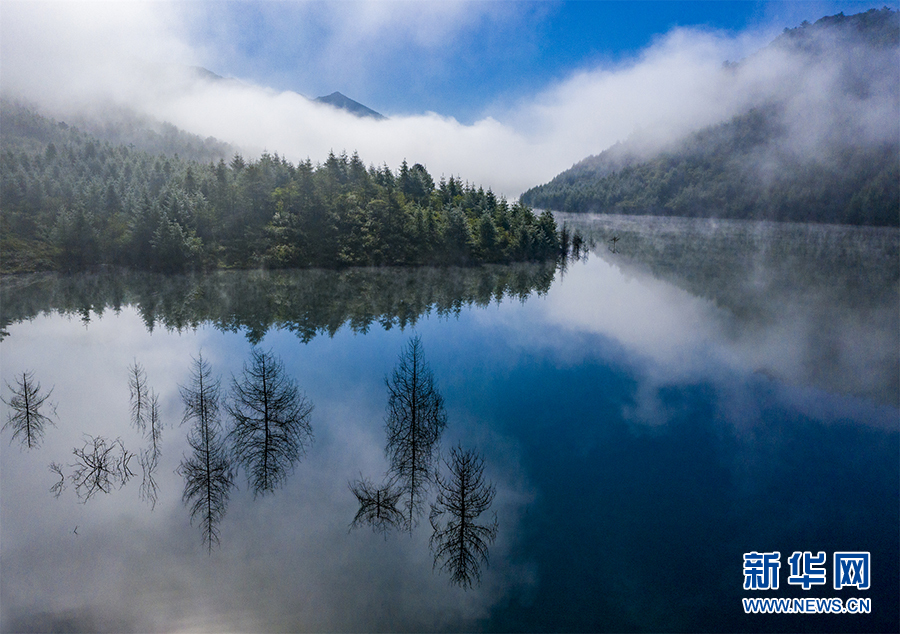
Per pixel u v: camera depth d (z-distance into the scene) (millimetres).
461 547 29094
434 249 164000
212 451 38750
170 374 59219
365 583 25969
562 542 30312
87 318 95625
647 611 24844
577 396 56375
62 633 22312
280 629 22750
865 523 33625
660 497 35969
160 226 144000
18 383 51062
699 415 51906
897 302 117000
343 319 95938
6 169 184750
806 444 45781
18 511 31766
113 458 38844
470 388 57875
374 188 179375
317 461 38969
